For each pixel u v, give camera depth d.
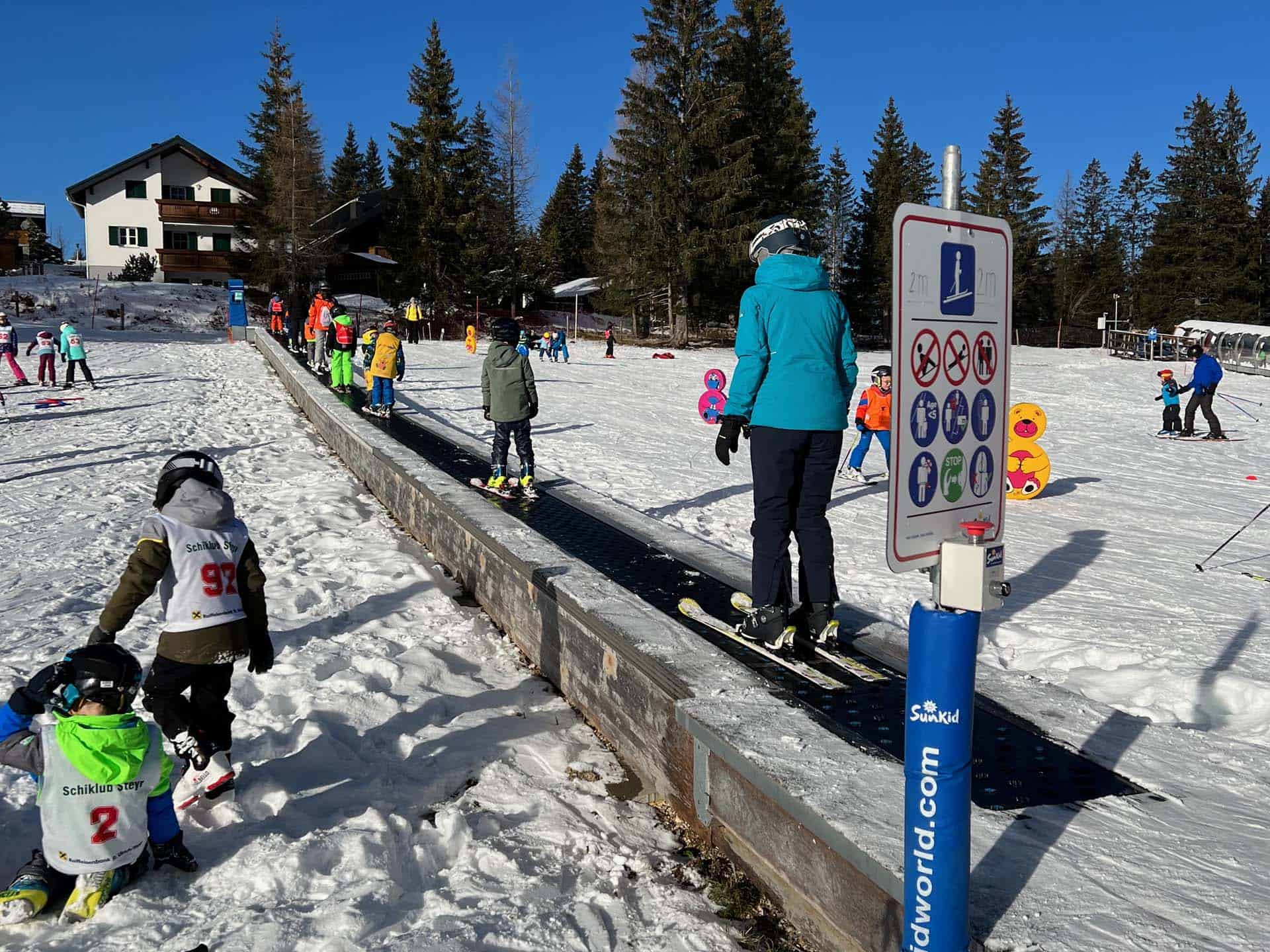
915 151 83.88
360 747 4.58
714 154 50.22
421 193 55.25
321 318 22.69
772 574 4.32
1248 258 70.81
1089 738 3.62
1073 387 31.45
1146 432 20.69
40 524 9.37
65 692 3.20
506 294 60.53
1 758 3.20
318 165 62.50
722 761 3.49
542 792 4.13
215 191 64.69
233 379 24.91
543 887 3.34
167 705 3.86
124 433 15.48
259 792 4.05
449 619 6.53
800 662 4.25
